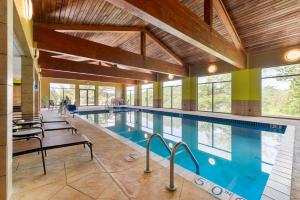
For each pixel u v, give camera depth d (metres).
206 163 3.56
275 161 2.68
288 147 3.33
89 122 6.52
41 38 4.41
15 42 3.43
